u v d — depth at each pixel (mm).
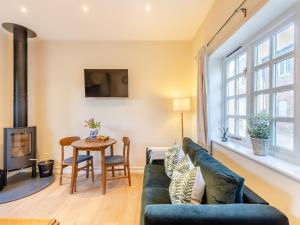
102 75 3840
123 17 2982
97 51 3916
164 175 2445
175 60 3939
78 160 3223
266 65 1907
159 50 3930
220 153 2504
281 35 1717
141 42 3922
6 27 3268
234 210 1091
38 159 3875
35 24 3197
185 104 3553
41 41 3885
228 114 2785
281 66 1723
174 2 2598
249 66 2176
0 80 3553
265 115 1824
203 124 2850
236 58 2547
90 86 3836
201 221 1048
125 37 3777
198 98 2977
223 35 2330
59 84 3900
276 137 1772
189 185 1452
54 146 3914
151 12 2848
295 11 1474
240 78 2469
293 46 1557
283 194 1372
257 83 2086
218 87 2920
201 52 2883
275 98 1799
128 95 3910
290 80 1599
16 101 3445
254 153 1851
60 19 3033
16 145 3373
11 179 3447
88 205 2590
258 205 1149
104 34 3631
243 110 2404
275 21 1689
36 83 3885
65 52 3896
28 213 2395
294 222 1273
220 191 1246
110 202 2672
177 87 3936
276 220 1043
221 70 2912
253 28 1896
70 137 3561
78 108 3914
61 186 3221
